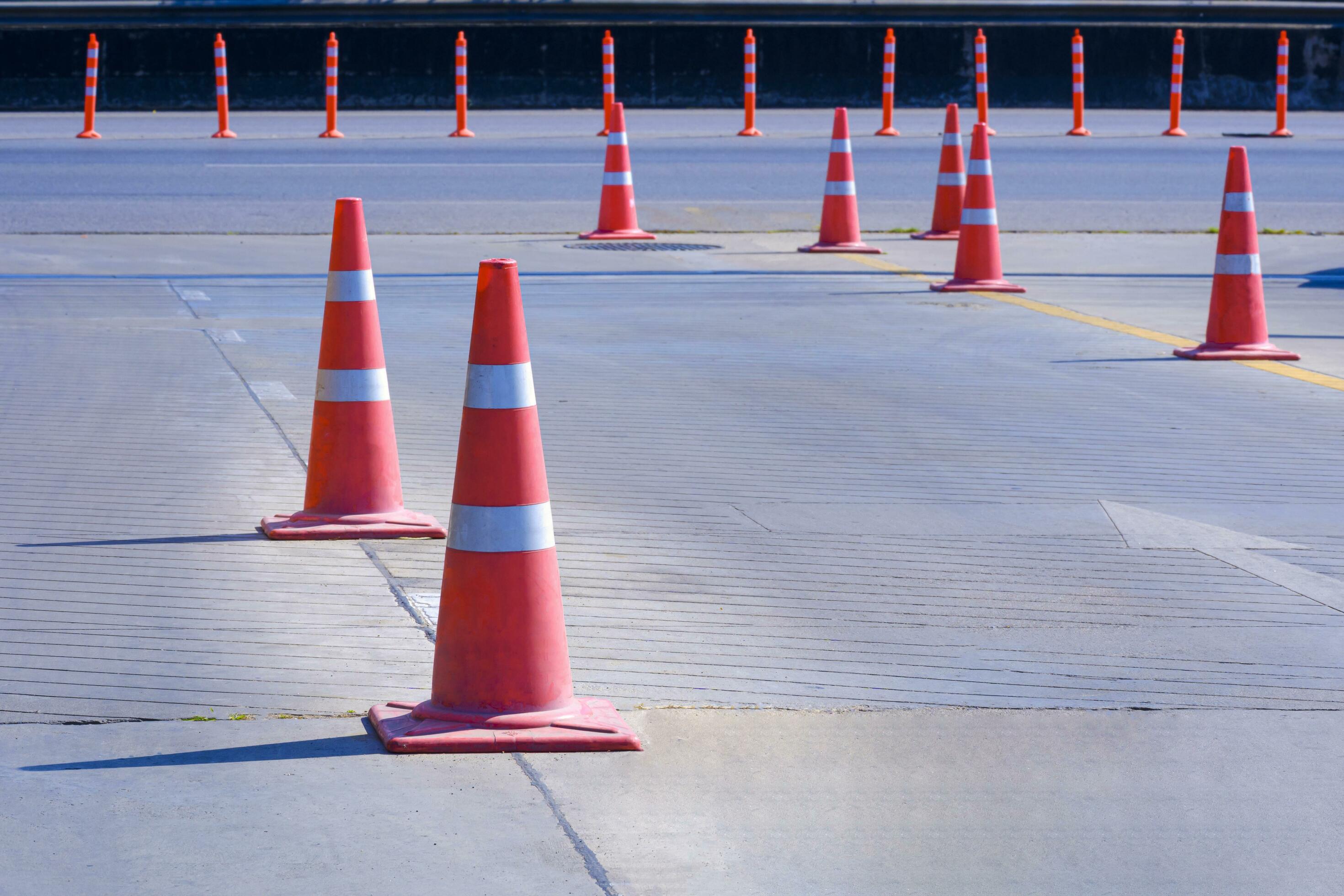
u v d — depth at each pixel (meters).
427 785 3.87
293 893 3.33
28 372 8.64
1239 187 9.72
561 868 3.48
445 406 8.09
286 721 4.25
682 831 3.67
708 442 7.50
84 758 3.98
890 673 4.70
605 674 4.62
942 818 3.78
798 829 3.70
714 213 16.48
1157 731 4.32
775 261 13.79
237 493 6.48
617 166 14.92
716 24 29.17
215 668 4.61
